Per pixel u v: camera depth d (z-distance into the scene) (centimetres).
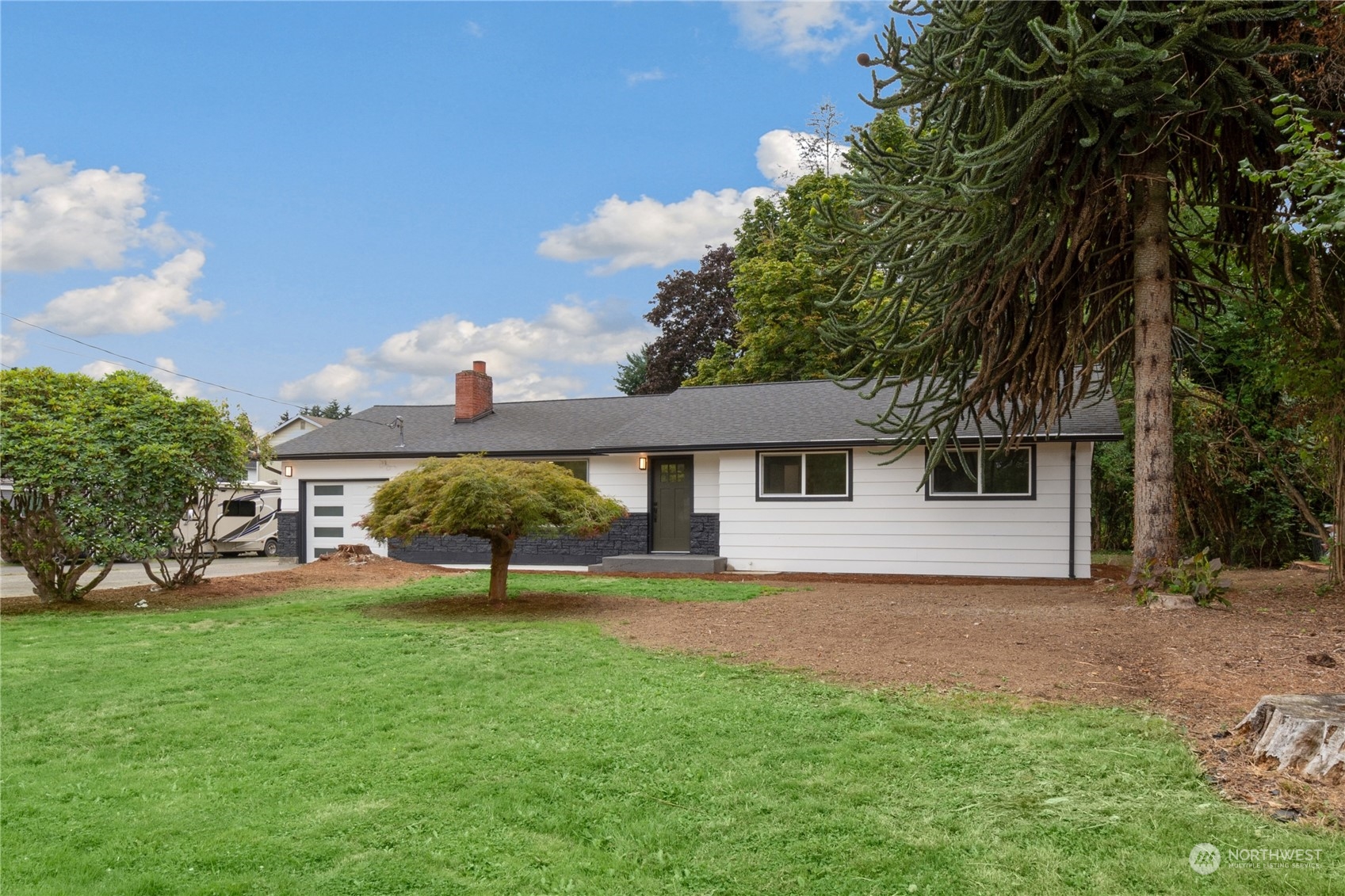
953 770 431
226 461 1262
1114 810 371
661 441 1678
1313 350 880
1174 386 1328
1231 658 608
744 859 341
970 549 1494
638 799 407
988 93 859
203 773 454
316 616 1032
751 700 581
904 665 649
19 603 1191
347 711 579
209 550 2561
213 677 686
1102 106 776
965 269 908
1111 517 2103
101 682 673
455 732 524
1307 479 1437
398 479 1137
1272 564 1580
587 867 336
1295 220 492
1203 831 346
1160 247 927
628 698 597
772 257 2456
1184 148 943
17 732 539
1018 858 330
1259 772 404
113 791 428
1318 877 303
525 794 413
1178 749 440
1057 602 953
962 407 1059
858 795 403
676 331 3241
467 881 324
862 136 972
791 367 2430
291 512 2044
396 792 419
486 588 1316
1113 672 601
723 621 904
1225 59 777
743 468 1642
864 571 1555
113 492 1128
